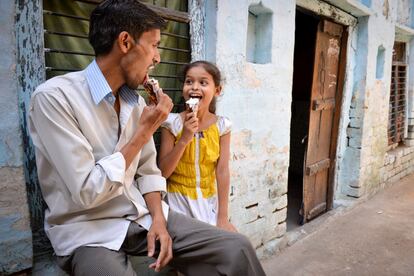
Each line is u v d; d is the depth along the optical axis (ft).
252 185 8.64
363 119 13.43
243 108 7.95
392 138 18.08
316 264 9.14
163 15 6.34
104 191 4.00
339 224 11.89
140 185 5.19
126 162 4.27
